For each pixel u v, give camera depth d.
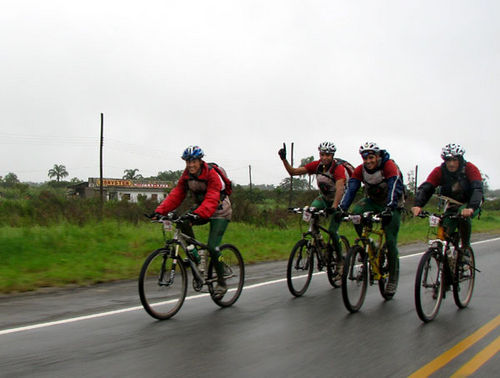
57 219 16.16
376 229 6.60
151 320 5.46
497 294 7.04
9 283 7.34
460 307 6.17
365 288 6.13
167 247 5.67
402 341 4.77
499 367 4.08
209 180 5.96
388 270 6.56
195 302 6.41
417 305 5.32
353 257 5.93
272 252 12.24
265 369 3.99
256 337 4.86
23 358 4.17
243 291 7.21
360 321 5.50
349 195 6.52
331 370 3.98
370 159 6.22
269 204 44.84
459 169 5.96
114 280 8.19
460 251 6.12
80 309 5.98
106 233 12.62
